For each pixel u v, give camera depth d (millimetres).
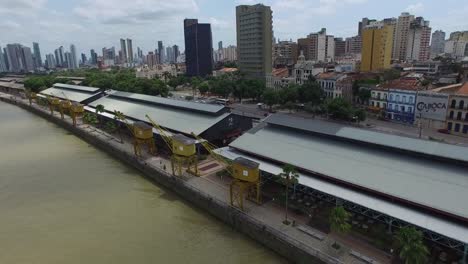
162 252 47406
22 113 170375
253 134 72312
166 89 186250
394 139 55906
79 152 98125
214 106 96438
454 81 140500
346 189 48875
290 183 52688
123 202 63969
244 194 59125
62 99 160125
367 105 128125
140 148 91750
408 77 145750
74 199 65500
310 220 50219
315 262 41500
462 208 38875
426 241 42250
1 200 65375
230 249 48125
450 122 99625
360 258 40594
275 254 46719
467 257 38250
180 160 68562
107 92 160875
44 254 47500
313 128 66812
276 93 141625
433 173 46375
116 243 49875
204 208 60031
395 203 44094
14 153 97688
